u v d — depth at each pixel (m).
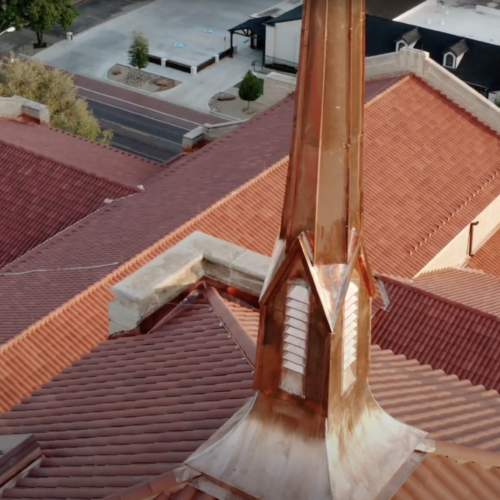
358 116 12.56
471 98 45.66
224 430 14.69
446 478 15.01
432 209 40.59
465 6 90.88
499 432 17.88
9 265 37.56
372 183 40.34
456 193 41.88
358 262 13.34
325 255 13.05
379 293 34.84
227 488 14.03
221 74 91.00
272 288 13.34
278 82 53.50
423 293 34.25
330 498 13.35
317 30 12.12
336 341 13.25
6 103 52.84
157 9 103.31
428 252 38.69
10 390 29.75
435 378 20.11
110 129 82.12
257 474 13.89
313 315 13.14
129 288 20.20
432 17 89.12
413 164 42.22
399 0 90.50
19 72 64.88
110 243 37.16
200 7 103.75
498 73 81.88
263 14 99.56
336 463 13.69
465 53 83.62
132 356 19.83
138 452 16.20
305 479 13.61
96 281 33.53
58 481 16.16
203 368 18.47
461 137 44.75
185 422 16.75
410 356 33.00
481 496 15.17
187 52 93.94
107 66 92.00
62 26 93.88
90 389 19.17
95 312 32.62
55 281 34.97
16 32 97.06
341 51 12.20
